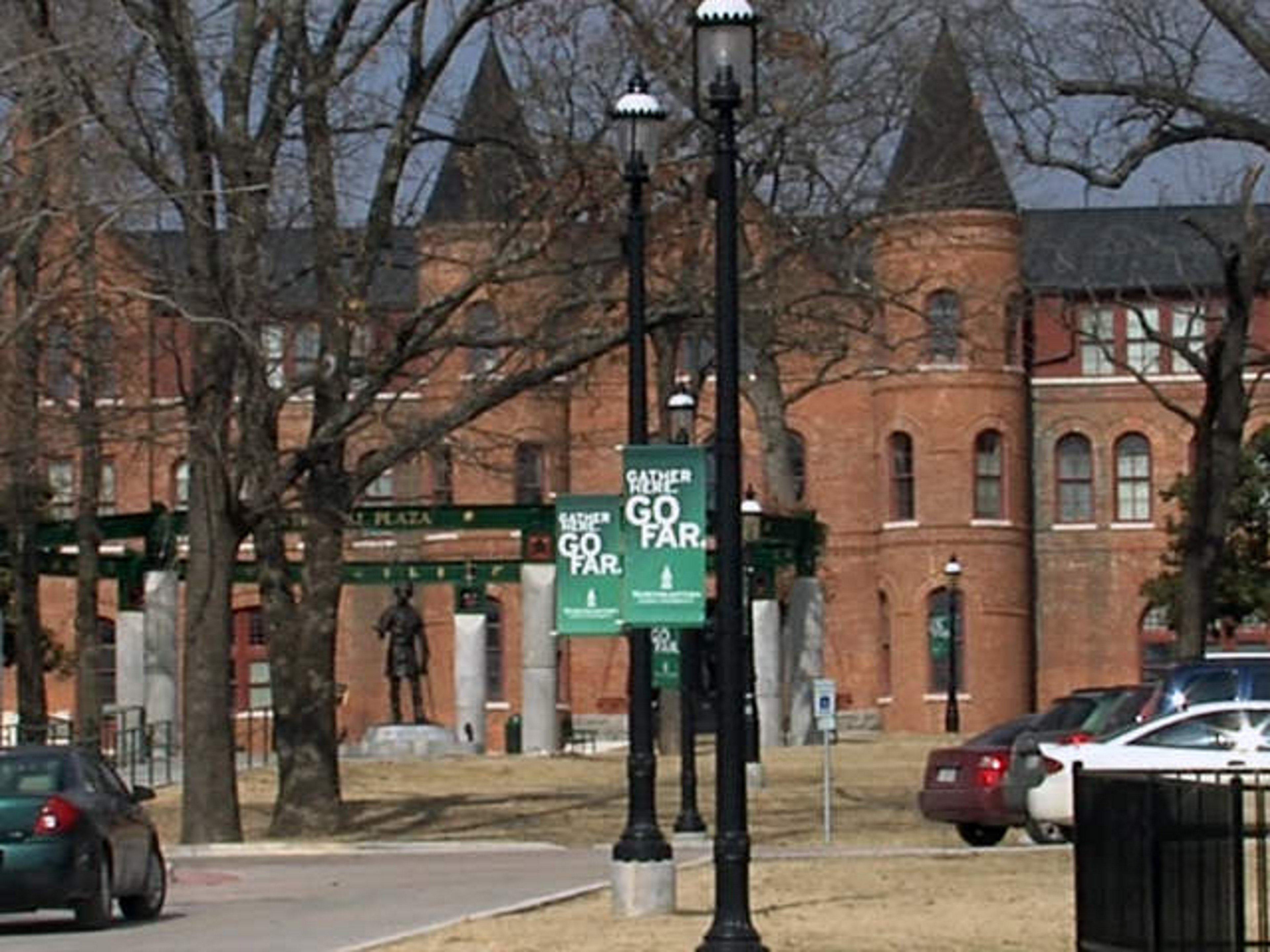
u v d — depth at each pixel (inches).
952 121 2413.9
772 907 1266.0
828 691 1930.4
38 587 2704.2
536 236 2046.0
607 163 1923.0
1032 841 1806.1
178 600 3235.7
